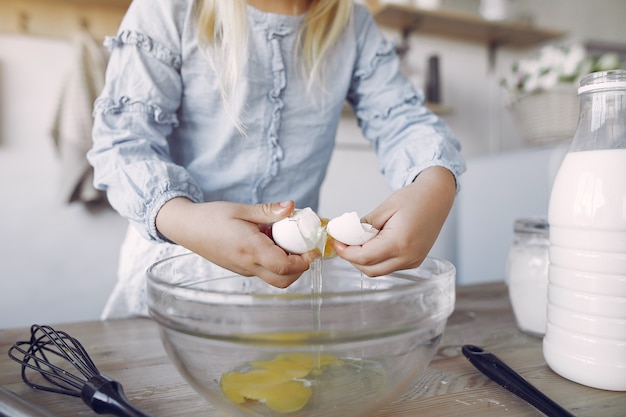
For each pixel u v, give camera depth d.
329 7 0.72
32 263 1.37
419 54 1.75
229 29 0.64
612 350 0.41
